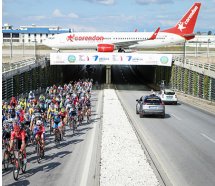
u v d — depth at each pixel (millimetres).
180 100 46031
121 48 70062
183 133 23359
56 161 16297
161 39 70812
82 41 67938
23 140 13891
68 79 78000
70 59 55844
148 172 14430
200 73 46594
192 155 17641
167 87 63031
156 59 56344
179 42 72375
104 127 24391
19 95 42438
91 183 13227
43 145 16578
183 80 55250
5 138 15156
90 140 20844
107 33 68062
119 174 14125
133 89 60094
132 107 37250
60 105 25625
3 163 14898
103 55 55906
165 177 14070
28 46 105812
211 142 20703
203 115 32281
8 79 37938
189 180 13750
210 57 77125
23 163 14250
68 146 19328
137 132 23484
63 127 21266
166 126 25984
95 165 15570
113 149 18203
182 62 55125
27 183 13234
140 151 17859
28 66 46875
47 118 24391
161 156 17391
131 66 110188
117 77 82625
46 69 58531
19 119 19688
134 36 68312
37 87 52875
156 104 29203
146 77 83750
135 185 12828
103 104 37969
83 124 26406
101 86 64125
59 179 13727
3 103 23266
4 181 13445
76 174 14336
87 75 84500
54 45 68688
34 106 22781
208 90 43906
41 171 14758
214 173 14711
